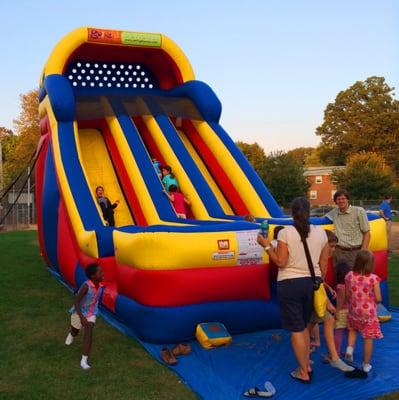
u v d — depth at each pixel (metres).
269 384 4.05
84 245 6.79
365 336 4.38
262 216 7.74
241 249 5.39
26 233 19.98
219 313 5.37
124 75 10.37
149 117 9.15
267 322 5.65
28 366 4.57
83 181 7.52
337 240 5.06
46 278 9.05
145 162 8.08
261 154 52.44
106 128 9.32
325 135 57.59
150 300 5.20
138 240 5.25
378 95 54.69
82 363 4.53
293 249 4.08
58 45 8.81
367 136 53.16
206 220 7.24
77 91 9.50
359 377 4.28
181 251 5.14
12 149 46.62
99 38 9.08
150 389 4.06
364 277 4.40
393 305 6.87
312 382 4.21
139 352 4.99
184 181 8.22
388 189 38.75
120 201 8.60
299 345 4.13
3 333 5.59
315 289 4.10
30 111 38.31
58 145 7.95
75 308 4.63
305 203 4.12
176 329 5.18
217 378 4.29
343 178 40.66
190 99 9.66
